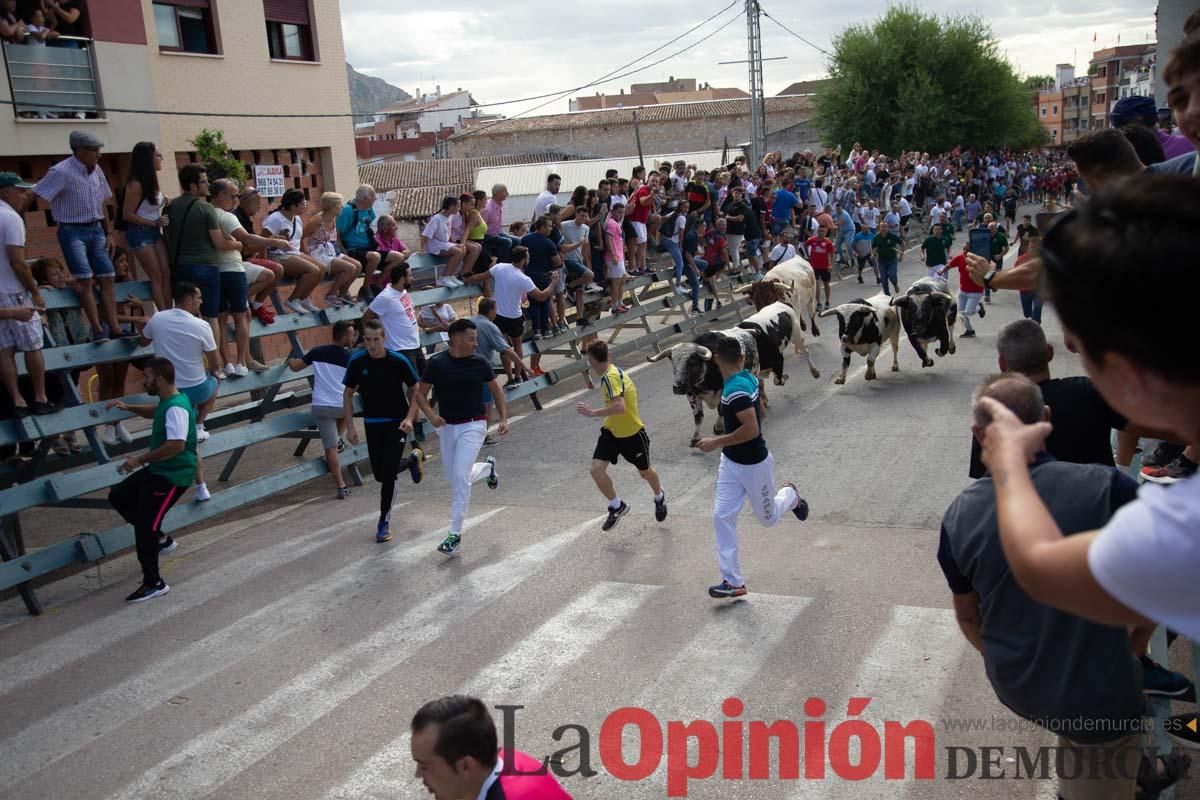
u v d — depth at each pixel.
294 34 20.59
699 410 11.33
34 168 15.32
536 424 13.17
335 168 21.44
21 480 9.20
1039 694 3.03
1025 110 54.88
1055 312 1.34
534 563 8.16
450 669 6.37
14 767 5.59
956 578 3.29
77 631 7.50
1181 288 1.16
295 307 11.59
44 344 9.36
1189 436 1.28
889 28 51.62
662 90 87.50
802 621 6.71
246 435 10.11
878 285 24.25
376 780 5.17
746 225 20.38
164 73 17.66
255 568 8.53
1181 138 5.62
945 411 12.06
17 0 14.62
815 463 10.35
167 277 9.92
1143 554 1.29
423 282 14.20
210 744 5.67
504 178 50.25
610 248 16.25
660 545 8.41
